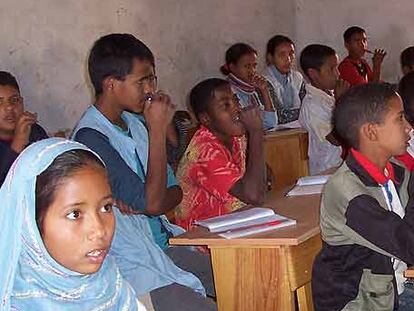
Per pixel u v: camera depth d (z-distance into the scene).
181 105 5.05
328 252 1.82
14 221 1.10
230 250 1.96
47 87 3.83
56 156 1.11
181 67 5.03
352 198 1.73
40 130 3.05
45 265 1.12
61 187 1.10
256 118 2.41
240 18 5.77
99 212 1.12
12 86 2.77
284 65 5.22
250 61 4.79
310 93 4.04
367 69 6.14
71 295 1.15
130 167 2.02
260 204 2.32
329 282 1.82
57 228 1.10
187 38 5.09
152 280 1.90
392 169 1.88
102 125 2.01
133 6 4.50
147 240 1.95
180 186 2.31
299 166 3.88
